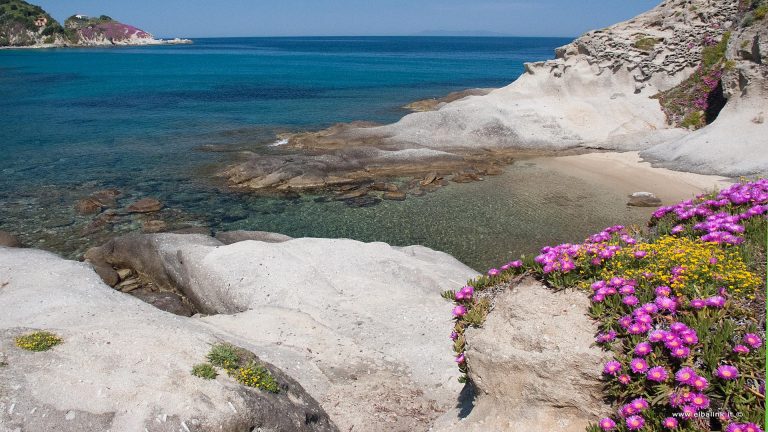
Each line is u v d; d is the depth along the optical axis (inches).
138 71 4156.0
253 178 1304.1
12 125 1909.4
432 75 4023.1
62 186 1253.7
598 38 1862.7
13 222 1034.7
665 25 1828.2
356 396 471.5
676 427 242.5
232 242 894.4
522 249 919.0
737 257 319.6
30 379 358.0
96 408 344.8
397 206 1143.6
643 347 270.1
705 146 1352.1
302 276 710.5
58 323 552.1
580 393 294.0
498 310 348.8
